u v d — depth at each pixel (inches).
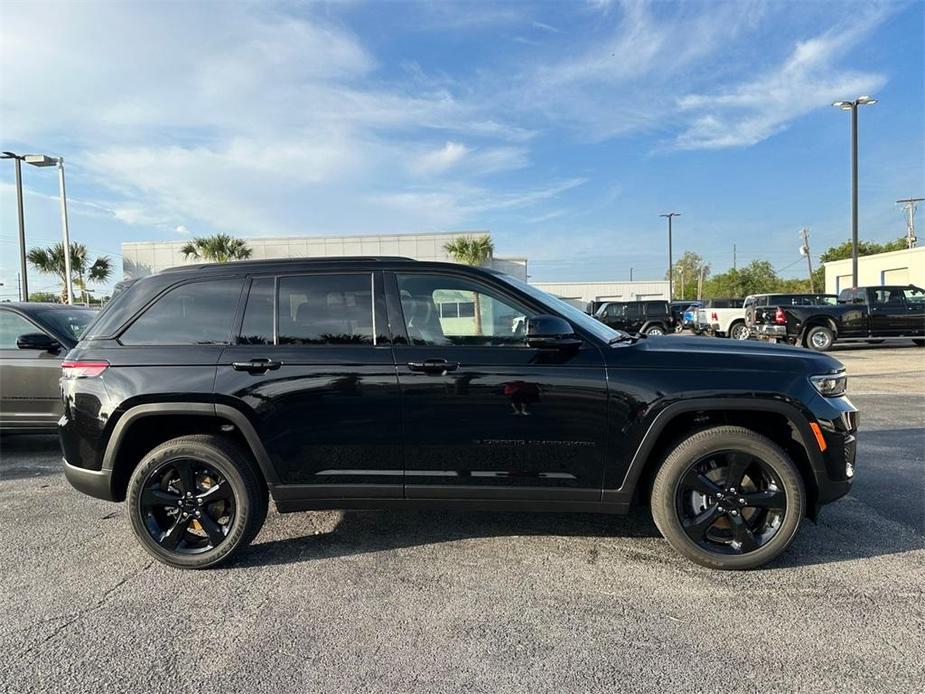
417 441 132.0
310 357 133.4
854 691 90.2
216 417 135.9
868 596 118.7
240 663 99.6
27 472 221.5
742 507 129.6
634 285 2356.1
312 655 101.6
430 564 136.6
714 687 91.4
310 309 136.9
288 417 133.0
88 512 175.9
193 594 124.3
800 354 134.4
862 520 157.9
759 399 126.1
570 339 129.3
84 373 137.3
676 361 129.8
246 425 133.0
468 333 134.3
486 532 155.0
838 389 132.3
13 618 115.2
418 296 135.8
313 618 113.8
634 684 92.5
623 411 128.1
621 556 139.6
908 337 665.6
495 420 130.2
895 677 93.3
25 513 175.0
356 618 113.5
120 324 140.3
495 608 116.5
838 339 663.1
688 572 130.6
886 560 134.6
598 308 1100.5
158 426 141.6
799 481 127.3
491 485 132.0
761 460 128.0
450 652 101.8
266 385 132.9
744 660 98.3
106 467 136.9
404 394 131.2
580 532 154.2
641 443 128.5
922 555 137.0
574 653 100.9
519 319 134.0
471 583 127.2
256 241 1443.2
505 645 103.6
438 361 130.6
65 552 146.6
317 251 1438.2
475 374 130.0
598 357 130.3
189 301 140.3
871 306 657.0
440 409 130.7
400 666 98.0
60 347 238.2
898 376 442.9
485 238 1378.0
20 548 149.3
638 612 114.0
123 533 159.2
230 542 135.2
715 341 145.7
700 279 3051.2
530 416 129.4
